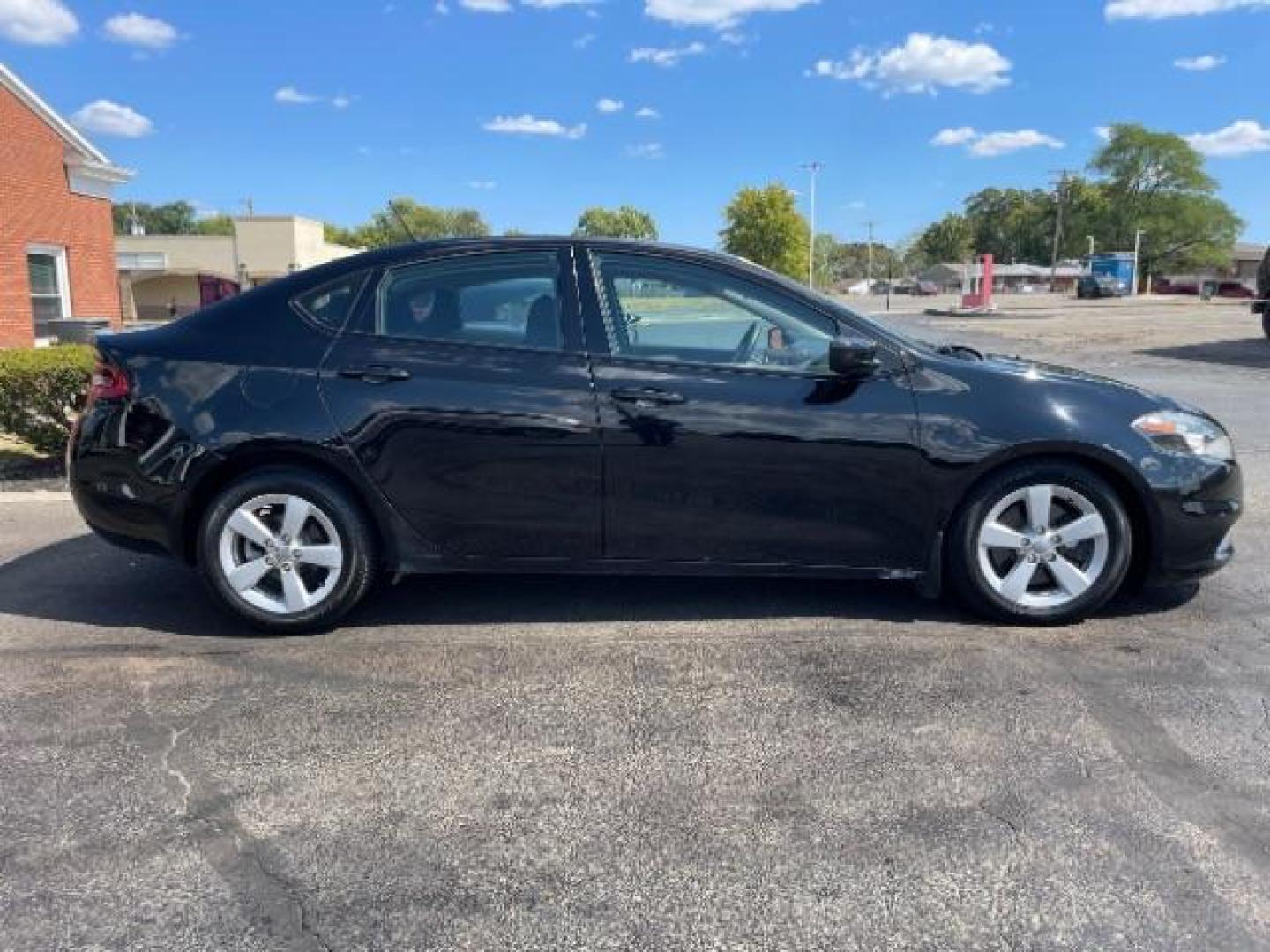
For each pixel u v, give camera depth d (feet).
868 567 13.87
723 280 13.82
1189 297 257.96
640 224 366.84
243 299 14.23
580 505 13.58
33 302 60.90
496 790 9.99
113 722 11.46
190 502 13.79
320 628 14.06
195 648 13.67
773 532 13.66
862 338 13.69
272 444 13.44
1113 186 375.66
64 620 14.79
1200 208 356.38
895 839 9.11
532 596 15.67
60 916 8.09
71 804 9.74
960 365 13.91
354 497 13.78
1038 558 13.88
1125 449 13.47
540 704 11.87
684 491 13.50
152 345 14.01
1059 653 13.23
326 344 13.73
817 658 13.14
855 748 10.75
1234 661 12.98
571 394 13.39
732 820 9.44
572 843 9.10
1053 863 8.73
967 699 11.91
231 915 8.11
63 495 23.13
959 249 480.23
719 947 7.75
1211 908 8.13
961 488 13.58
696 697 12.03
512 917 8.10
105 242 67.77
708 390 13.38
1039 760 10.49
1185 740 10.89
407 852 8.98
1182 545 13.75
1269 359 57.93
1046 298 255.91
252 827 9.37
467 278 13.92
